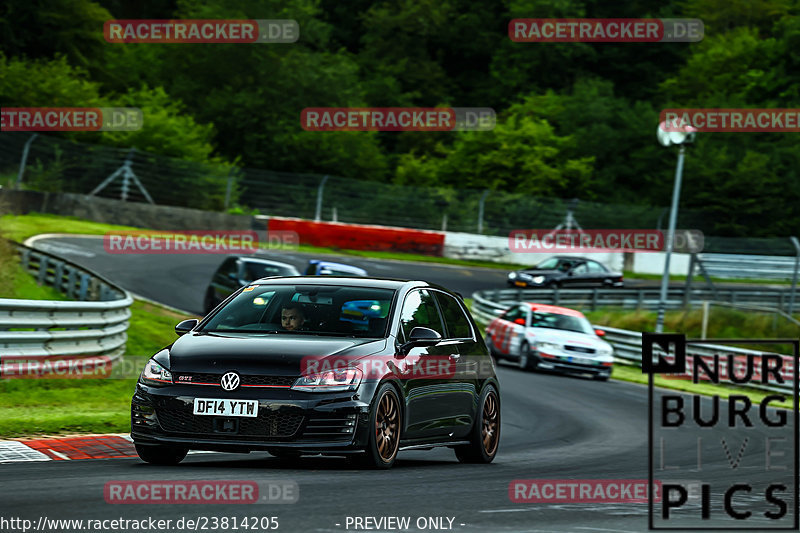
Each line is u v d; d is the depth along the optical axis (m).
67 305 54.84
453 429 36.91
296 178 188.88
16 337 50.62
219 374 30.52
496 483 31.14
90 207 160.50
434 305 37.62
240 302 35.03
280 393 30.25
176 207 169.88
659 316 116.56
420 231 179.00
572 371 91.88
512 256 183.25
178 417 30.50
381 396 31.83
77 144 175.75
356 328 33.66
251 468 31.77
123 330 65.00
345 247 173.38
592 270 156.62
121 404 50.97
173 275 123.81
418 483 29.83
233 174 184.50
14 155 168.25
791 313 149.75
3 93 196.38
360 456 31.61
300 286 35.38
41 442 36.56
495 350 99.06
